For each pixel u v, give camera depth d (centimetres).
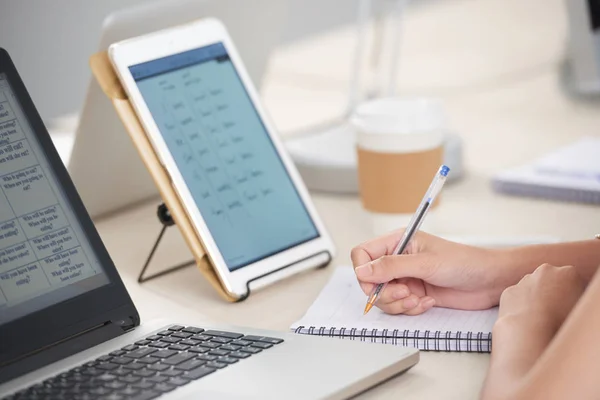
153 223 154
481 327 105
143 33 138
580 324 81
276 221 129
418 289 113
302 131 188
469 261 110
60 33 205
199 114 129
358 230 146
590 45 216
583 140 180
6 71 108
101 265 105
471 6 361
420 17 347
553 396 81
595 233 140
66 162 147
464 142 190
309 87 247
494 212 152
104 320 103
